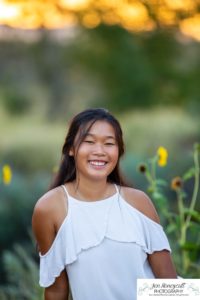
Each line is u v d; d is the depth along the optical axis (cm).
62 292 364
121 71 1781
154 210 367
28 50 2092
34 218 362
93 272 347
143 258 354
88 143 356
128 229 353
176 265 501
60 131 1955
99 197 359
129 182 377
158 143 1678
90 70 1873
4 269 699
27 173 1587
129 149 1664
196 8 1555
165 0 1556
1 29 1966
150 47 1738
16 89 2256
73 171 371
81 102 2080
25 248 753
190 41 1703
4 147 1747
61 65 2062
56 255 355
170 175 1023
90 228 351
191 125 1725
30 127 2036
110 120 360
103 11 1670
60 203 358
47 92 2273
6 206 905
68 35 1878
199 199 928
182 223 500
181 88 1780
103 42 1775
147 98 1788
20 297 542
